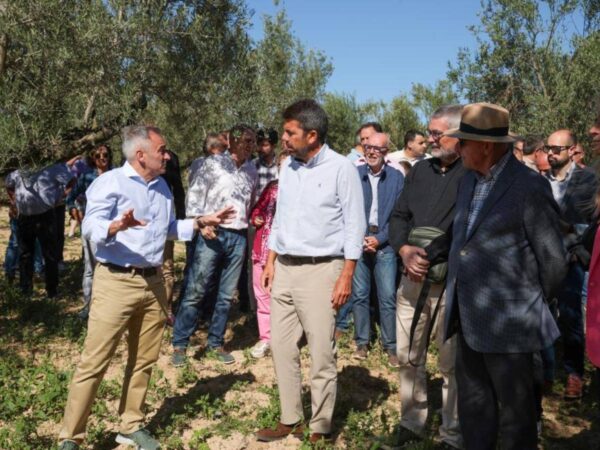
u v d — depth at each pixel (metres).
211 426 4.45
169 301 6.68
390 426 4.44
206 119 6.77
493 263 3.17
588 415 4.75
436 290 3.91
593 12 10.27
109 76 5.52
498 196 3.18
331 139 24.41
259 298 5.85
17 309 6.96
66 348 6.00
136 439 4.05
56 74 5.38
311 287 4.02
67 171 7.55
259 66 7.12
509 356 3.18
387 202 5.51
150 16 5.66
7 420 4.45
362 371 5.50
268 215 5.73
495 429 3.37
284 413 4.23
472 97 10.88
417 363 4.12
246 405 4.82
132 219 3.62
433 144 3.94
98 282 3.88
